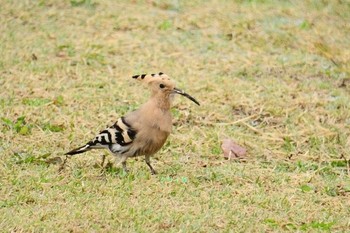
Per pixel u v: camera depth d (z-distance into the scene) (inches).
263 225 418.3
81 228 402.9
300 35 761.0
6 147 513.3
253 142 544.4
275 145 546.9
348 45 745.6
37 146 519.8
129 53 706.8
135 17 792.3
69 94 607.5
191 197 449.4
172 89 464.8
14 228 399.9
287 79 661.9
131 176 471.8
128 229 404.2
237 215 427.8
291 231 416.2
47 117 562.6
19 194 442.3
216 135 549.0
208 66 683.4
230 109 598.5
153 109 466.3
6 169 478.6
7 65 660.1
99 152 513.0
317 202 458.3
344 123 585.3
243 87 638.5
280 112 593.9
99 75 653.9
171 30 765.3
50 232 397.7
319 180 491.2
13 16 781.9
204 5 834.2
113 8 818.2
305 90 642.2
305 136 558.6
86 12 804.6
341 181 489.7
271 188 474.3
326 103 615.5
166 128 468.4
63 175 472.1
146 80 466.9
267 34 759.1
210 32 762.2
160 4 830.5
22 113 567.5
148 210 426.0
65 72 653.3
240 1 846.5
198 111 588.7
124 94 613.3
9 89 612.1
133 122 467.2
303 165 514.6
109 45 721.0
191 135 548.1
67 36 738.8
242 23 780.6
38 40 722.8
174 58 699.4
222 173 488.4
